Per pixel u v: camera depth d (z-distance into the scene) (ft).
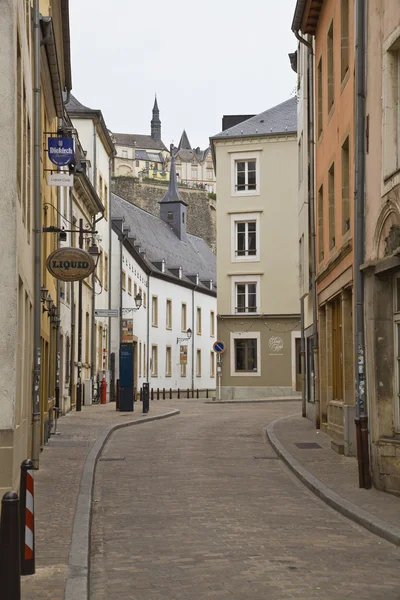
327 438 71.00
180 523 36.27
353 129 58.08
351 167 58.65
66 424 87.92
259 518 37.45
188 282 224.53
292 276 158.92
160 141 602.03
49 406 71.26
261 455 63.41
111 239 159.94
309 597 23.73
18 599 19.90
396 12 42.29
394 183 42.06
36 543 30.58
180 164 561.02
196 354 234.17
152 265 204.95
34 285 52.26
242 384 159.53
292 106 166.71
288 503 41.86
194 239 298.56
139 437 78.79
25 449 44.37
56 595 23.18
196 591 24.70
